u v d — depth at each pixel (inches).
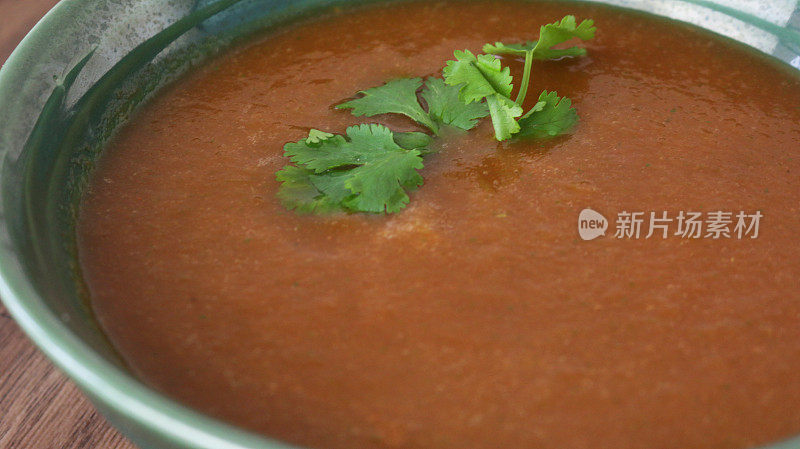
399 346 10.9
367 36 13.7
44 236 11.2
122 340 11.0
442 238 11.6
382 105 12.7
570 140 12.4
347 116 12.8
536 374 10.8
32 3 14.3
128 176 12.2
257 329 11.1
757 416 10.6
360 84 13.1
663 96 12.9
